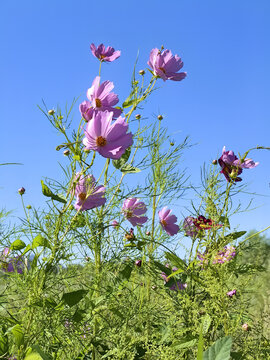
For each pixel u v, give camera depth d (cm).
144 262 64
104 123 52
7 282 54
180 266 57
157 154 78
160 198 77
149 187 66
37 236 50
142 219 66
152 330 60
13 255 54
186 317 54
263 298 53
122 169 63
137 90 68
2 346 50
